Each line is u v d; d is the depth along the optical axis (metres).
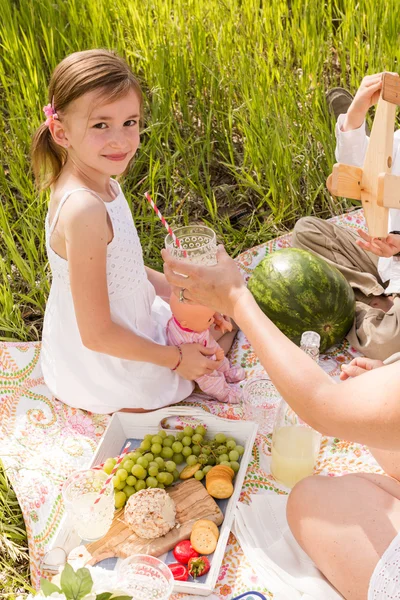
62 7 4.72
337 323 3.22
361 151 3.44
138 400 3.07
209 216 4.20
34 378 3.30
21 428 3.07
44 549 2.54
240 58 4.46
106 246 2.77
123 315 3.00
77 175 2.80
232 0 4.79
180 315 2.99
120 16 4.72
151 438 2.82
